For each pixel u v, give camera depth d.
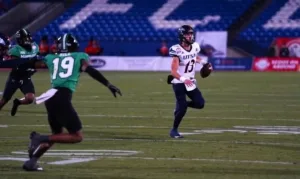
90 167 30.08
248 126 46.41
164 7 148.12
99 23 146.75
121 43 139.25
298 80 99.44
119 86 86.94
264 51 136.12
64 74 28.89
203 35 129.88
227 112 56.12
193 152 34.47
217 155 33.47
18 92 79.94
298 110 57.91
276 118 51.66
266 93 76.62
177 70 40.28
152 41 140.62
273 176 27.88
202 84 91.19
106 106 61.09
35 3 147.62
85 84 91.94
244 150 35.19
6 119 50.59
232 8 145.12
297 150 35.28
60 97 28.62
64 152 34.53
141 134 41.97
